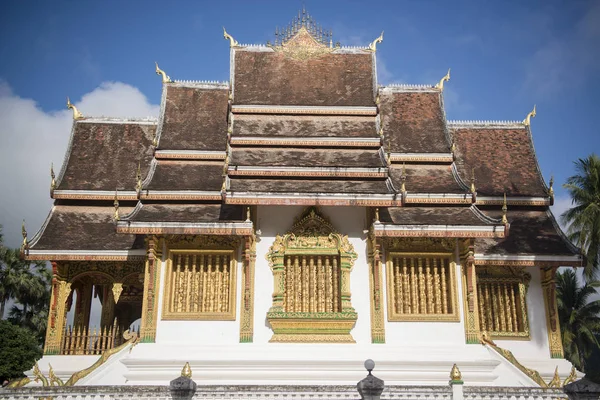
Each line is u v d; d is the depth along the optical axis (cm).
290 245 2442
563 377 2520
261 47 3027
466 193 2517
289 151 2605
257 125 2698
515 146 3177
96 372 2161
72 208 2839
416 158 2758
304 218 2459
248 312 2350
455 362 2258
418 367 2262
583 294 5362
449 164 2772
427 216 2491
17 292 4841
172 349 2275
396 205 2350
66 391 1652
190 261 2439
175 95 3045
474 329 2366
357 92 2866
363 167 2455
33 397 1647
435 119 3008
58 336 2575
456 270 2445
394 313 2386
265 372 2230
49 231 2700
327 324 2341
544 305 2675
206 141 2850
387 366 2258
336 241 2452
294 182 2461
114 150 3094
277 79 2927
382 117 3017
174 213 2484
